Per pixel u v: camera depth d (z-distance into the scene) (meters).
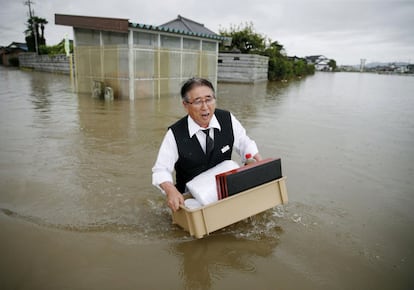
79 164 4.47
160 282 2.22
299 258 2.51
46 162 4.51
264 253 2.56
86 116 7.86
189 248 2.61
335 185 3.95
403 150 5.63
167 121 7.56
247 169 2.60
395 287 2.21
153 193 3.63
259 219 3.06
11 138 5.68
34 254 2.48
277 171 2.81
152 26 10.52
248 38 26.95
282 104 11.37
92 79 11.66
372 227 2.98
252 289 2.18
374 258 2.52
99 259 2.45
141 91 10.95
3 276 2.23
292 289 2.18
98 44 11.07
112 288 2.15
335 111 10.00
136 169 4.36
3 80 18.94
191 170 2.83
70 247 2.59
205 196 2.52
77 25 10.84
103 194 3.57
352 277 2.30
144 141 5.76
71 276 2.26
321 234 2.84
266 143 5.80
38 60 31.30
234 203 2.57
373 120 8.53
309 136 6.46
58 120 7.31
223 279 2.27
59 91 13.12
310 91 17.58
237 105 10.66
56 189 3.65
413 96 15.71
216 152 2.82
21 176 3.99
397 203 3.50
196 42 13.15
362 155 5.25
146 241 2.70
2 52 48.00
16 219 2.98
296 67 34.34
